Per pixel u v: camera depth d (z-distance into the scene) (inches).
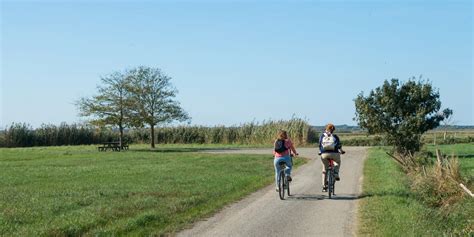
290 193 687.7
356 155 1492.4
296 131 2271.2
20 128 2674.7
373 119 1300.4
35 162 1342.3
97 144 2802.7
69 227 435.2
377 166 1069.8
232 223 477.4
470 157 1343.5
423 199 609.0
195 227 460.1
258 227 458.0
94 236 412.2
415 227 426.6
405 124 1273.4
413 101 1278.3
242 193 677.3
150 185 754.2
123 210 533.6
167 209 536.4
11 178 900.6
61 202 588.1
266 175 922.1
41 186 766.5
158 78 2342.5
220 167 1094.4
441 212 509.4
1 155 1694.1
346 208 555.5
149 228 448.8
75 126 2815.0
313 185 784.3
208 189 700.0
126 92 2272.4
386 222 453.4
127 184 772.6
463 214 482.9
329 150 638.5
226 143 2637.8
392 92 1289.4
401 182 733.9
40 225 449.1
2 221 469.1
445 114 1288.1
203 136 2719.0
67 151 1977.1
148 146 2518.5
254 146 2338.8
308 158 1407.5
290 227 457.1
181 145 2593.5
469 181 605.0
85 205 576.4
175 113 2351.1
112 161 1348.4
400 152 1250.0
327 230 442.3
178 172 974.4
